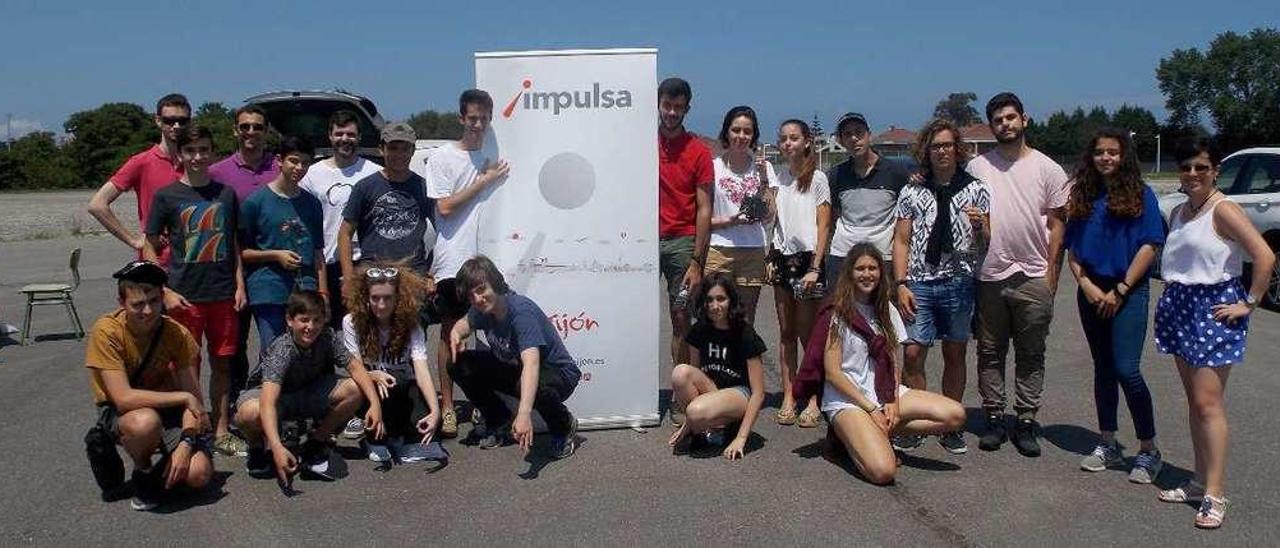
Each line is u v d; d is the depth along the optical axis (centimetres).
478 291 538
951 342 573
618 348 612
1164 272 480
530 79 591
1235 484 506
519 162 596
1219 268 455
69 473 538
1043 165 553
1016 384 568
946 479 519
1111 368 526
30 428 625
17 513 480
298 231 584
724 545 438
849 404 531
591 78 593
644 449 575
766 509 479
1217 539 439
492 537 449
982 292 565
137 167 611
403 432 557
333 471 527
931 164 563
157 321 489
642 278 608
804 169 618
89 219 2831
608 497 497
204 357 826
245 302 577
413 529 459
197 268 555
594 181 598
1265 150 1141
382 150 603
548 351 557
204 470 494
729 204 624
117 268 1582
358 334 544
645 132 598
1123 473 527
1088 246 522
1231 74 6862
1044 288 552
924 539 442
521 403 528
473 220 595
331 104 1209
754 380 561
